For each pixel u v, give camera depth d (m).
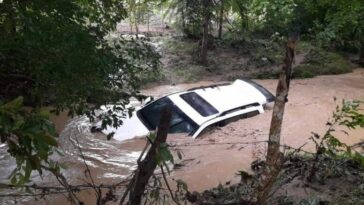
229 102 10.51
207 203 6.42
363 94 13.82
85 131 10.37
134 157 8.91
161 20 21.95
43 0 4.94
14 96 5.13
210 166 8.29
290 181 7.01
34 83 5.23
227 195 6.65
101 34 5.71
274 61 17.58
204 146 9.16
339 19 14.73
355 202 6.11
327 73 17.56
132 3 14.62
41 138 2.09
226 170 8.15
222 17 18.95
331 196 6.47
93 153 9.10
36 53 4.85
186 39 18.92
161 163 3.74
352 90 14.45
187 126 9.76
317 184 7.04
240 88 11.30
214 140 9.45
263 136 9.46
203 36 17.11
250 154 8.71
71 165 8.54
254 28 19.38
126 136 9.77
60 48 4.90
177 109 9.95
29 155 2.20
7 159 8.77
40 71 4.96
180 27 19.47
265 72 16.83
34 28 4.69
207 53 18.11
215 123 9.98
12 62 4.98
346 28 17.11
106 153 9.10
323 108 11.84
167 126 3.41
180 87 15.38
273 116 5.30
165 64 16.94
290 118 10.95
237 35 19.53
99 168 8.39
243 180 7.17
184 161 8.59
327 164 7.40
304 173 7.38
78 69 5.12
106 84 5.66
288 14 13.88
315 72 17.36
